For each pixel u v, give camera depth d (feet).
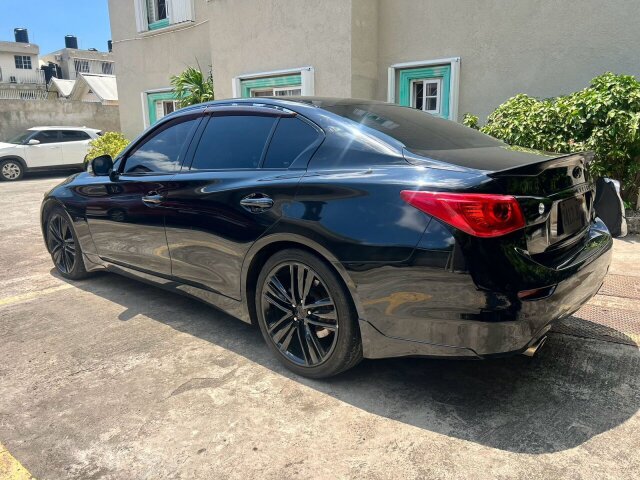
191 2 36.88
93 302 13.34
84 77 79.46
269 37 29.04
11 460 7.18
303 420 7.97
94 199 13.25
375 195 7.80
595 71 21.29
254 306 10.03
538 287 7.13
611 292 12.79
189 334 11.23
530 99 20.08
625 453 7.04
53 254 15.67
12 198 33.22
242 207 9.46
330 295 8.44
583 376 9.02
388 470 6.83
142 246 12.03
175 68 39.86
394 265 7.51
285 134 9.70
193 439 7.57
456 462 6.95
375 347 8.09
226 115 10.91
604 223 10.30
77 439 7.61
